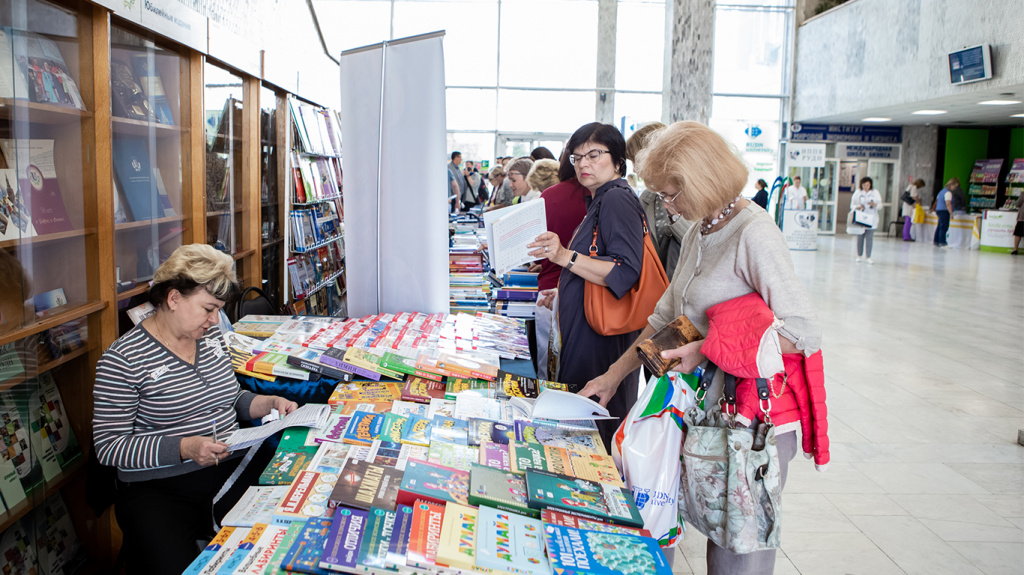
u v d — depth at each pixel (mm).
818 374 1633
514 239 2123
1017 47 10023
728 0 16438
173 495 1865
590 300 2262
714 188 1603
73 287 2107
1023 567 2592
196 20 2842
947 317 7312
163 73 2738
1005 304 8094
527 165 5078
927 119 15953
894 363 5473
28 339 1857
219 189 3307
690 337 1717
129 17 2230
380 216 2801
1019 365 5438
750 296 1619
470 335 2566
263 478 1510
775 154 17109
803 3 16328
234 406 2037
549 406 1830
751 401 1588
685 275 1809
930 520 2949
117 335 2223
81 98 2092
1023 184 15117
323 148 5305
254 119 3734
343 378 2141
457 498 1353
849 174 18609
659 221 2805
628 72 15648
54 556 1999
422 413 1878
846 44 14453
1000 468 3492
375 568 1105
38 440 1927
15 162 1818
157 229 2676
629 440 1689
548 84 15633
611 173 2367
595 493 1450
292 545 1185
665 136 1665
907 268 11500
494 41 15492
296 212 4617
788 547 2719
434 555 1154
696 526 1702
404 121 2705
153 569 1692
